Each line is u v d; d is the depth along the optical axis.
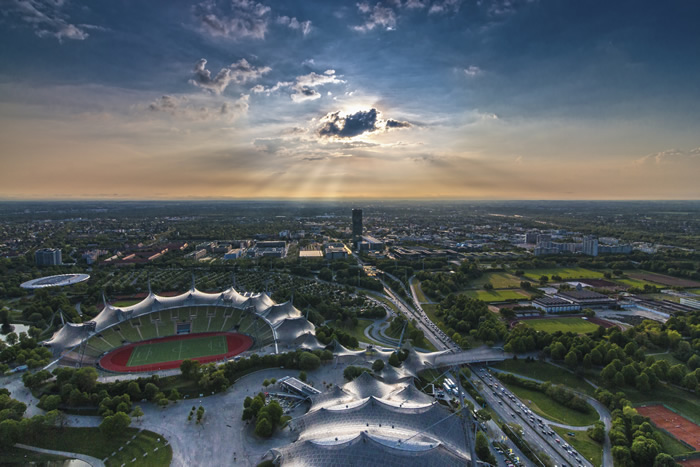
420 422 198.00
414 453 169.12
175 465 194.62
